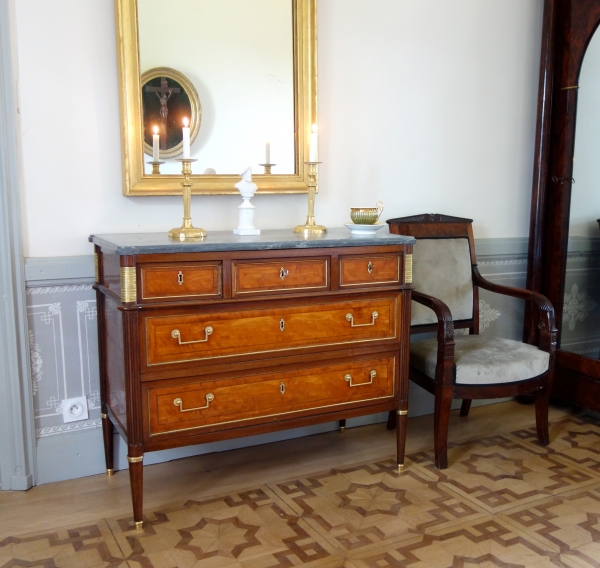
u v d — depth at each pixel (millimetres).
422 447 2572
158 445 1938
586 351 2826
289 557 1798
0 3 2006
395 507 2074
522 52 3016
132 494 1927
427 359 2406
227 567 1749
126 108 2211
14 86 2078
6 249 2096
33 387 2227
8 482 2197
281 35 2451
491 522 1983
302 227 2352
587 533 1923
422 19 2744
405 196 2828
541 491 2189
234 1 2357
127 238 2078
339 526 1959
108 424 2277
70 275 2225
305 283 2078
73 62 2162
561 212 2896
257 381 2061
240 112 2418
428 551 1825
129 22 2182
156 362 1895
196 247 1881
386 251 2201
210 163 2395
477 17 2873
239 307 1990
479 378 2330
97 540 1886
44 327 2221
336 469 2365
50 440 2264
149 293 1853
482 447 2572
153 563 1770
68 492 2191
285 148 2514
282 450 2541
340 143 2646
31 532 1929
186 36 2297
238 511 2053
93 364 2312
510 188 3098
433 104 2828
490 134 2996
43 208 2182
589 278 2797
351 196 2705
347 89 2629
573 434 2707
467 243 2820
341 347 2172
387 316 2240
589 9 2709
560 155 2887
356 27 2609
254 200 2529
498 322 3158
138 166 2258
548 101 2873
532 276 3018
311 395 2152
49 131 2158
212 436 2018
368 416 2830
